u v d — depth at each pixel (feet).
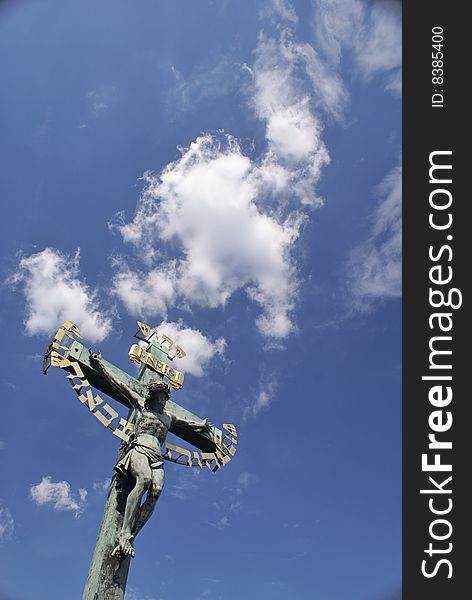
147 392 41.63
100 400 39.24
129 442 38.86
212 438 43.52
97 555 35.04
